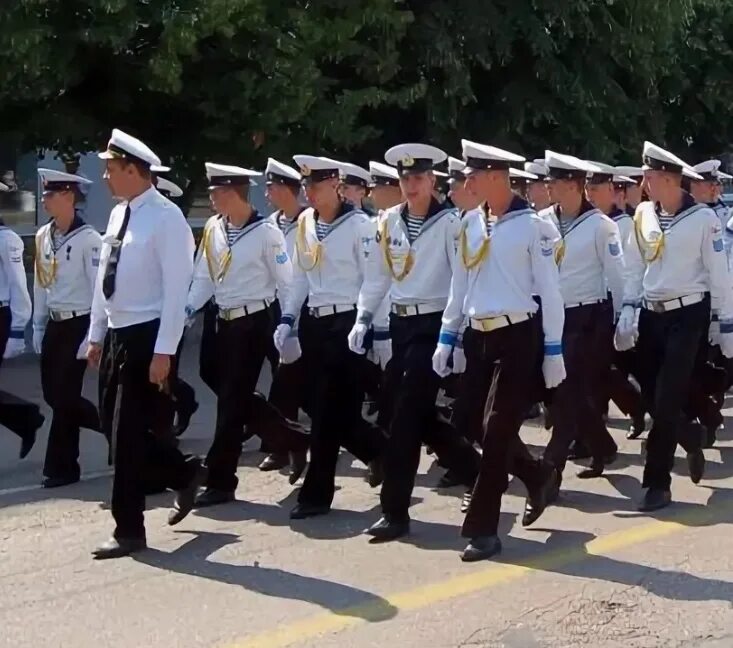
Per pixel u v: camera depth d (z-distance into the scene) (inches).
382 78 528.1
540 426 365.7
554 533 251.4
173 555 235.3
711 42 700.7
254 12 475.8
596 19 597.9
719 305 270.8
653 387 279.7
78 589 215.2
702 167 345.1
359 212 269.4
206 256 279.1
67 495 287.4
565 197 285.0
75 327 293.7
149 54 482.3
